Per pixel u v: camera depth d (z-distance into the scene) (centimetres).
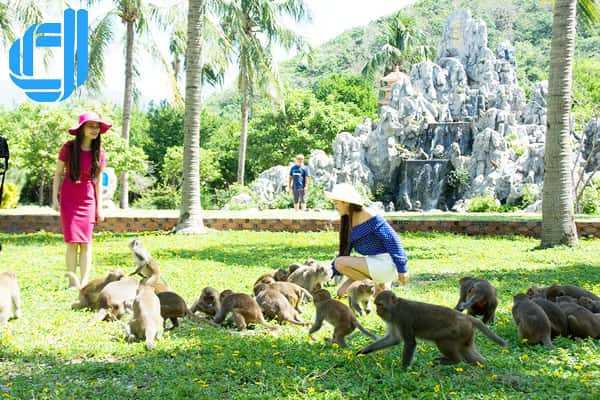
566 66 1712
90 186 1105
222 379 629
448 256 1590
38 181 4416
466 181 4072
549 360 684
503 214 2728
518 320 755
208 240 1927
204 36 2931
